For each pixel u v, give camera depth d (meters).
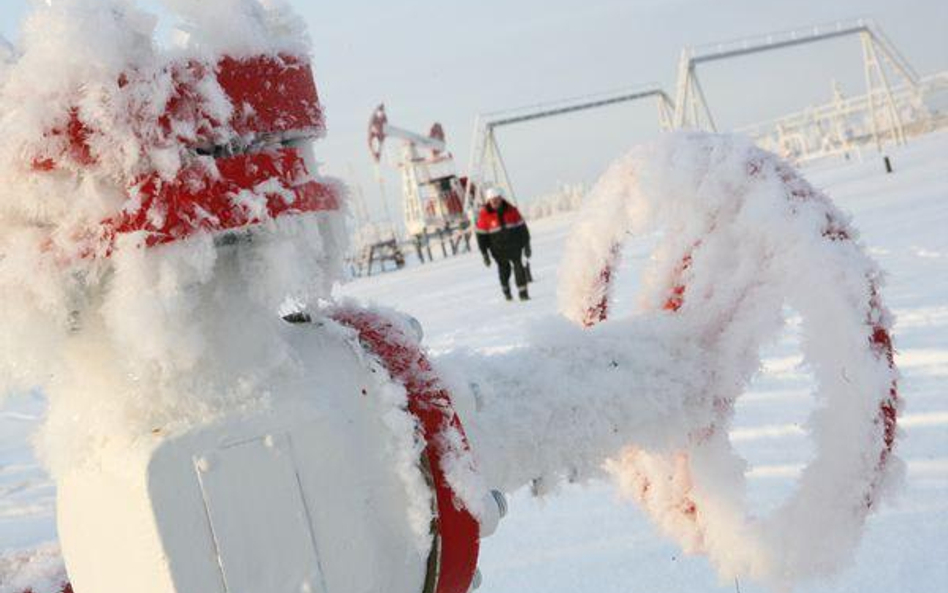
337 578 0.90
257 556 0.86
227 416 0.88
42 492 5.14
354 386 0.97
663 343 1.34
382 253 37.25
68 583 1.12
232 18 0.87
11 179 0.81
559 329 1.26
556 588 2.74
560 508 3.40
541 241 25.89
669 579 2.67
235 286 0.92
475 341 8.30
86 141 0.80
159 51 0.83
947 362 4.47
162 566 0.83
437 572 0.96
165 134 0.82
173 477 0.84
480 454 1.09
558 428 1.18
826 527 1.33
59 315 0.86
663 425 1.31
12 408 8.12
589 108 37.47
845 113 46.25
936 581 2.42
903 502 2.93
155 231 0.82
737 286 1.41
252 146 0.90
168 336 0.85
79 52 0.78
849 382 1.29
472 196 40.91
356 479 0.92
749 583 2.55
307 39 0.94
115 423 0.89
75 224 0.83
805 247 1.30
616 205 1.59
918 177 19.14
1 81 0.82
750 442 3.82
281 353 0.93
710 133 1.52
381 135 39.56
